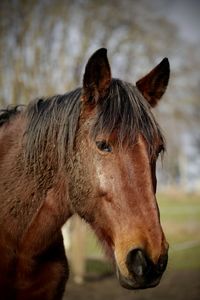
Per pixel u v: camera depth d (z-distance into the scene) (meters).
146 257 2.01
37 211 2.54
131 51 8.60
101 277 8.98
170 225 15.49
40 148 2.53
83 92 2.36
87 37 8.28
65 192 2.49
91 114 2.35
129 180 2.12
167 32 8.93
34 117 2.59
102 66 2.33
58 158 2.46
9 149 2.72
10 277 2.53
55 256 2.65
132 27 8.52
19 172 2.61
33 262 2.53
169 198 26.23
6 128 2.82
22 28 7.98
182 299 7.23
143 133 2.21
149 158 2.19
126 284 2.08
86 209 2.33
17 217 2.55
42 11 8.12
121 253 2.10
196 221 16.31
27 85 7.95
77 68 8.23
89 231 2.71
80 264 8.64
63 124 2.42
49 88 7.95
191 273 9.02
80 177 2.33
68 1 8.16
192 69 9.38
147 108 2.30
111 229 2.20
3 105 7.96
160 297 7.43
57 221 2.55
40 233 2.53
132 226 2.08
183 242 12.61
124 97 2.28
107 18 8.41
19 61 7.95
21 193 2.56
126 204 2.11
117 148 2.18
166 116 9.12
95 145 2.23
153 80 2.58
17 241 2.54
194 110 9.55
